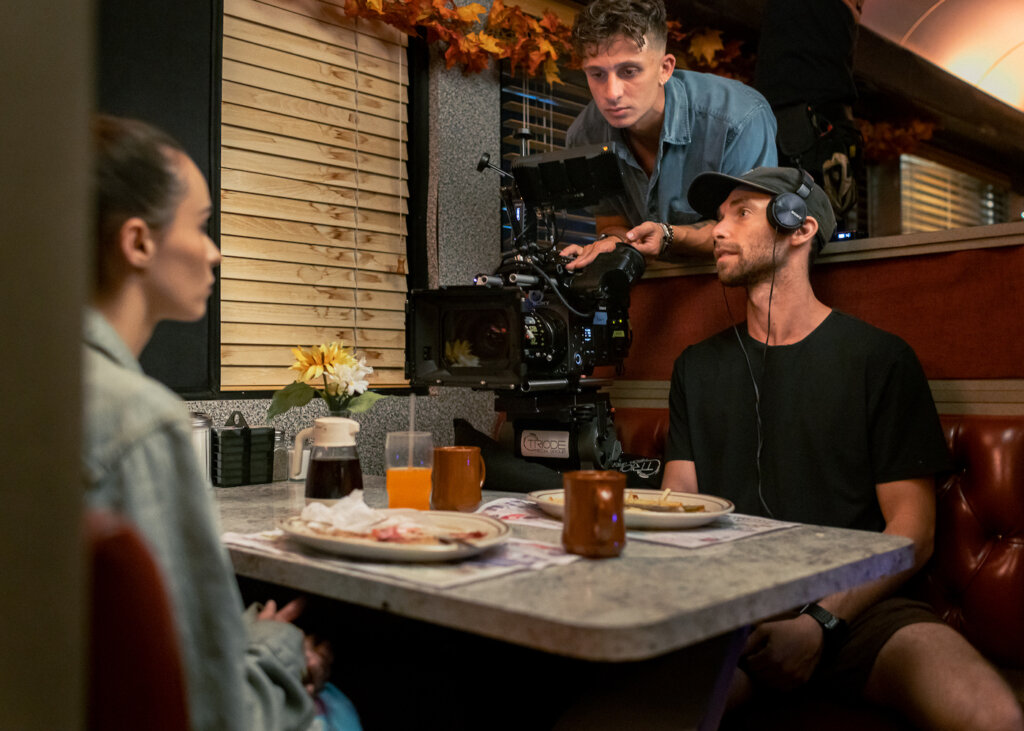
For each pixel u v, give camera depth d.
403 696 1.42
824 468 1.71
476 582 0.94
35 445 0.38
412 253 2.70
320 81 2.41
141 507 0.74
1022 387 1.75
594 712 1.17
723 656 1.12
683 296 2.31
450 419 2.65
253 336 2.27
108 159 0.91
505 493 1.71
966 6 3.92
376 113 2.54
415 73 2.67
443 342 1.84
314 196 2.40
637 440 2.26
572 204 1.96
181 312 1.01
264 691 0.89
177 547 0.77
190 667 0.77
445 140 2.66
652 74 2.18
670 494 1.49
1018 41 4.33
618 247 1.91
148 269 0.96
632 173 2.46
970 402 1.82
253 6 2.27
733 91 2.30
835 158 2.40
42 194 0.38
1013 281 1.77
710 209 2.04
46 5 0.37
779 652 1.40
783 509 1.74
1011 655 1.58
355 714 1.14
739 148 2.25
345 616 1.49
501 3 2.71
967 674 1.30
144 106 2.08
